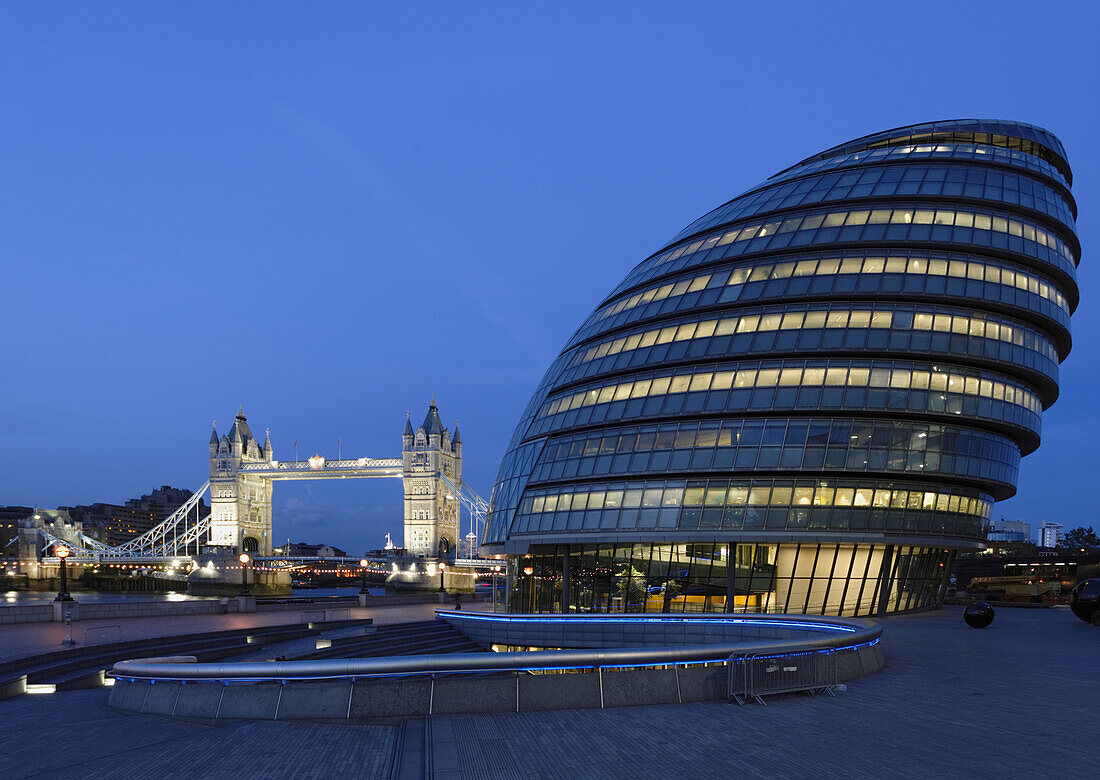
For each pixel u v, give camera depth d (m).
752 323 58.62
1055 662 26.39
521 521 63.19
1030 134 70.19
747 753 13.36
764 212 65.88
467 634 52.25
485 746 13.75
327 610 63.44
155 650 34.41
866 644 24.02
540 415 69.12
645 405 59.31
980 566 105.94
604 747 13.72
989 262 58.88
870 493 53.72
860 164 66.75
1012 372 58.16
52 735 15.91
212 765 12.68
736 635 35.75
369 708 16.25
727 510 53.75
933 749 13.70
